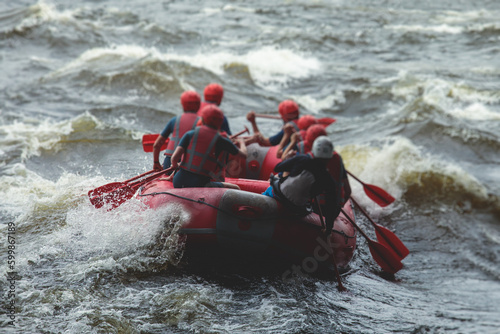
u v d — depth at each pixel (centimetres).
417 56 6156
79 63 4538
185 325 1366
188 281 1585
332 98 4516
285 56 5584
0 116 3306
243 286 1608
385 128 3703
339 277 1703
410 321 1577
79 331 1292
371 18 8294
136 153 2794
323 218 1778
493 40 6875
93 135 2966
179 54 5600
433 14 8781
